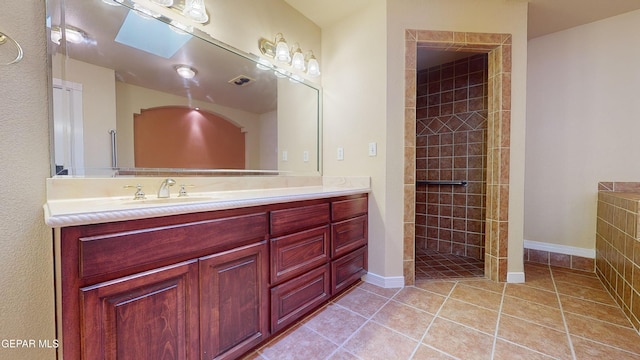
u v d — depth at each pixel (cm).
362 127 217
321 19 229
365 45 215
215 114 167
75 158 115
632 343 135
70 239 76
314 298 160
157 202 117
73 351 77
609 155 234
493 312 167
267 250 132
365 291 198
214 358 109
